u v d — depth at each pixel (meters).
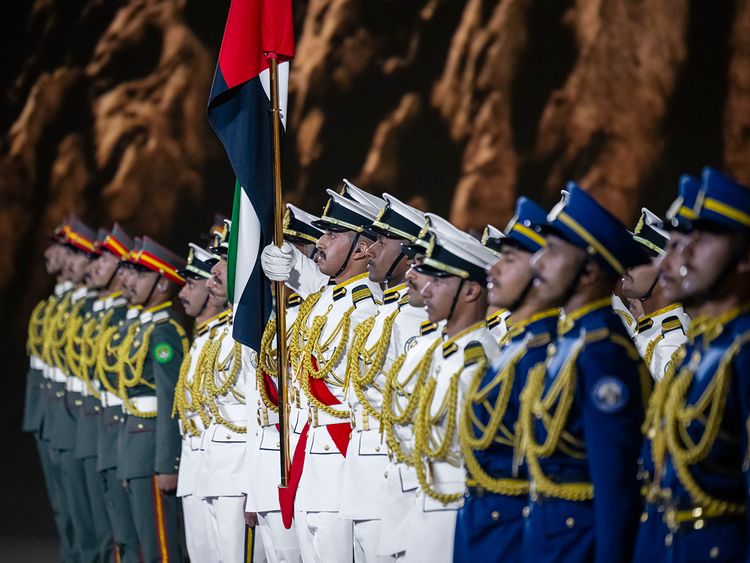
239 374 22.98
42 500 46.47
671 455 11.45
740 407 11.05
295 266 22.27
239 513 22.83
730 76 49.47
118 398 26.84
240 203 21.77
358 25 54.47
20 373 58.91
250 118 21.59
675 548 11.29
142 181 58.75
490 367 14.35
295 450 20.31
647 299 19.62
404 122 54.06
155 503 25.50
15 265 59.97
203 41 58.56
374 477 18.06
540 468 12.69
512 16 52.53
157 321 25.80
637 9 50.59
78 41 59.69
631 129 50.78
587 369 12.23
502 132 52.72
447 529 15.34
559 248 12.77
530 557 12.72
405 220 18.77
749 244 11.33
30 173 59.97
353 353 18.55
